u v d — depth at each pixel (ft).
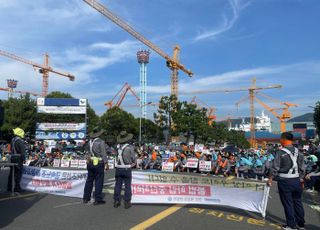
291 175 23.62
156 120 192.24
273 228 24.02
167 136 189.88
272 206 33.42
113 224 23.79
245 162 73.46
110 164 83.76
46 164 93.66
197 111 191.52
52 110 138.62
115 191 29.55
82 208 28.76
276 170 23.85
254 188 27.58
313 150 64.28
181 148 125.29
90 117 242.17
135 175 31.32
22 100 186.91
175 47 391.04
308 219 28.19
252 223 25.23
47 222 24.03
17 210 27.50
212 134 242.37
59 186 34.60
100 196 30.63
